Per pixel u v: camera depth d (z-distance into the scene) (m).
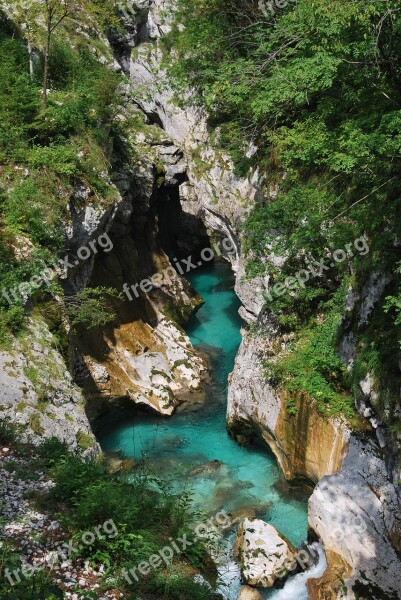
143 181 25.92
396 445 13.41
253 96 19.55
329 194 16.14
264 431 17.80
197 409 21.75
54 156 18.75
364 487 14.23
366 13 11.55
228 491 17.06
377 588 12.83
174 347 24.22
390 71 13.34
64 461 11.88
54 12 20.92
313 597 13.17
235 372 19.81
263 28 20.30
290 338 17.59
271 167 19.58
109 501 10.13
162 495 12.13
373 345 14.08
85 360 20.50
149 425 20.84
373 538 13.51
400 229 12.58
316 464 15.86
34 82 21.30
